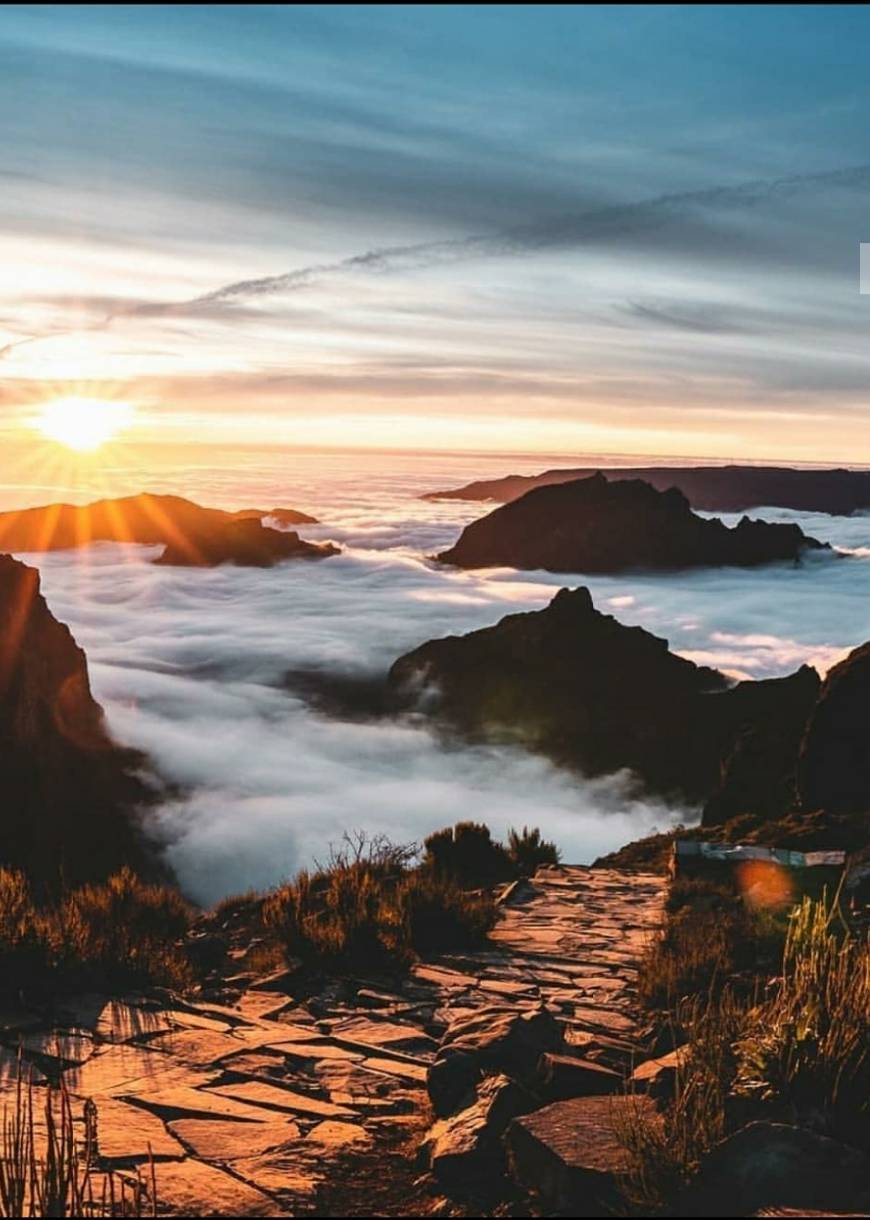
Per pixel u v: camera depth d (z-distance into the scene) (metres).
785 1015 5.49
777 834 15.70
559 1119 4.93
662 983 8.88
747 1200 4.25
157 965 9.30
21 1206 4.19
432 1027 8.33
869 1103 4.92
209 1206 4.84
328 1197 5.00
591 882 15.74
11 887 9.92
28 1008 7.89
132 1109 6.05
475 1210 4.73
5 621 100.50
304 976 9.74
